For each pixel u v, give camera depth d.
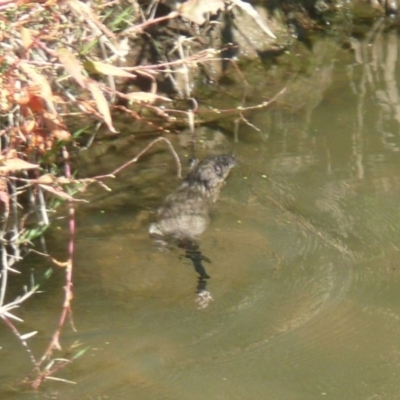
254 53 15.77
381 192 11.54
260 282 9.69
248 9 6.77
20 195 10.14
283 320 9.06
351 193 11.52
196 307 9.21
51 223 10.50
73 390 7.88
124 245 10.20
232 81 14.84
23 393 7.79
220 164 11.37
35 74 5.91
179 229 10.50
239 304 9.30
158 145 12.51
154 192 11.34
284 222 10.85
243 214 10.99
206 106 13.95
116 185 11.43
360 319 9.12
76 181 7.11
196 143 12.67
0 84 6.08
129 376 8.12
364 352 8.61
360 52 16.25
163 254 10.05
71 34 7.57
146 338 8.68
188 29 14.75
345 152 12.57
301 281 9.74
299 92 14.56
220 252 10.18
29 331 8.65
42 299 9.16
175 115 13.46
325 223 10.90
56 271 9.63
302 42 16.47
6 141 7.56
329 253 10.27
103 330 8.75
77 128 12.16
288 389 8.05
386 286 9.68
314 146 12.73
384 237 10.62
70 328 8.73
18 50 7.06
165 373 8.18
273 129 13.24
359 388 8.11
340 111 13.84
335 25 17.23
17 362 8.20
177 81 14.27
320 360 8.46
